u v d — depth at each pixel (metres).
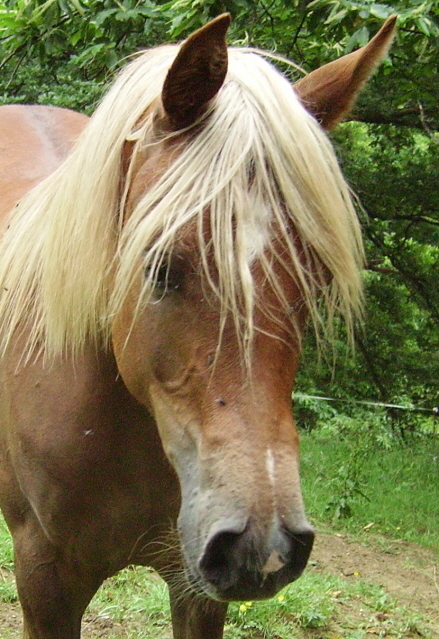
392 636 3.52
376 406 6.85
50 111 3.54
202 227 1.63
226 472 1.57
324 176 1.71
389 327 7.39
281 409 1.64
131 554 2.27
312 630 3.49
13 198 2.83
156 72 1.99
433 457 6.84
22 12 4.77
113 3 4.50
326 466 6.12
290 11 4.41
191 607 2.29
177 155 1.75
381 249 6.95
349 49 3.80
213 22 1.66
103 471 2.11
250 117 1.71
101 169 1.93
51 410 2.12
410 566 4.45
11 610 3.41
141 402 1.92
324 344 1.88
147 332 1.75
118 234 1.90
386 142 7.05
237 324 1.62
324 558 4.41
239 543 1.52
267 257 1.63
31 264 2.25
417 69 5.05
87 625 3.35
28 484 2.19
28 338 2.22
